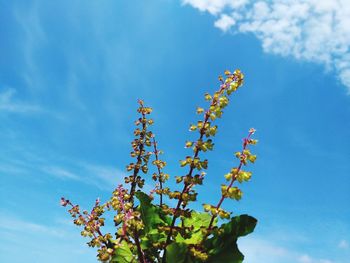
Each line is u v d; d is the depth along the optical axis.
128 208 0.26
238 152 0.24
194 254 0.24
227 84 0.25
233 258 0.25
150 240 0.27
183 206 0.26
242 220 0.25
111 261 0.26
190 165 0.25
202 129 0.25
